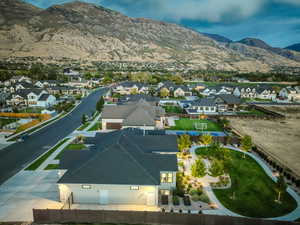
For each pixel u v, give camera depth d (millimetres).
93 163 23016
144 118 45156
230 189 25969
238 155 36906
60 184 22141
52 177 28281
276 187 23531
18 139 43250
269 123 59969
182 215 18875
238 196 24469
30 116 60688
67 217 19344
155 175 23062
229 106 77250
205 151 38188
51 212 19250
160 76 165375
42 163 32375
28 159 34344
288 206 22906
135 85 112562
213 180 28031
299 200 24078
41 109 72125
